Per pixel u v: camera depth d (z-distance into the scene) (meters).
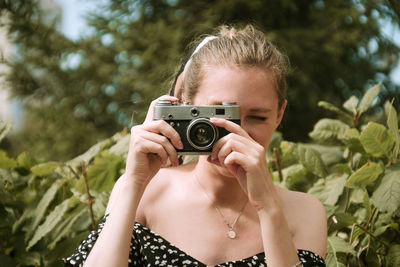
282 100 2.04
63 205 2.58
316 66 8.42
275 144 2.99
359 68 8.55
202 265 1.87
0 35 7.32
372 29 8.10
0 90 9.66
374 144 2.45
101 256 1.76
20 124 10.05
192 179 2.10
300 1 8.76
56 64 9.27
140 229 1.95
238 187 2.02
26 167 3.15
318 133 2.85
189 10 8.87
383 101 7.16
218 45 1.94
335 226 2.48
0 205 2.81
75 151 9.38
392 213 2.23
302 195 2.14
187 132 1.83
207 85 1.89
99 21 9.04
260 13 8.49
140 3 9.21
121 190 1.87
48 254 2.61
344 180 2.57
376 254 2.41
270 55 1.93
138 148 1.86
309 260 1.91
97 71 9.30
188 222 1.98
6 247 2.93
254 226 1.99
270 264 1.77
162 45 8.35
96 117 9.46
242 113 1.86
